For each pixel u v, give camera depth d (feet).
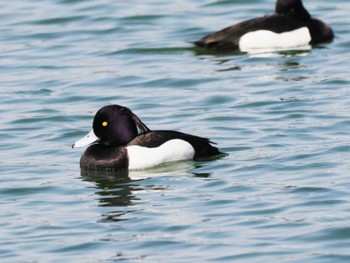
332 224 41.50
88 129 58.44
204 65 72.18
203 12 86.79
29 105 64.03
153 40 79.46
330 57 72.69
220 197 45.55
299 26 77.00
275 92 64.28
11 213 44.83
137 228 42.16
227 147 53.62
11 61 74.95
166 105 63.00
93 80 69.26
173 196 46.11
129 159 50.75
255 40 76.33
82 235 41.65
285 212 43.19
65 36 81.46
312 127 56.39
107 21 84.79
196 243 40.27
